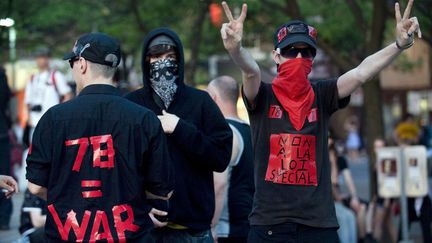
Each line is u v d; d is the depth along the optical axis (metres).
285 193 7.30
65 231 6.34
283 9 19.53
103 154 6.37
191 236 7.99
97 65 6.52
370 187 18.09
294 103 7.36
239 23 7.03
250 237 7.48
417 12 19.69
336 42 22.80
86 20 29.16
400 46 7.12
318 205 7.28
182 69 8.05
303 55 7.43
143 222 6.45
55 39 32.12
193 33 25.53
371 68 7.23
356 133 58.97
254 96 7.41
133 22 27.11
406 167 16.08
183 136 7.73
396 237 17.16
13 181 7.31
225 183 8.89
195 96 8.12
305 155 7.31
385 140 17.92
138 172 6.44
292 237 7.29
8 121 15.12
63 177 6.39
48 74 16.03
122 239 6.33
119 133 6.39
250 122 7.55
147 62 8.05
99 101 6.45
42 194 6.54
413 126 18.36
